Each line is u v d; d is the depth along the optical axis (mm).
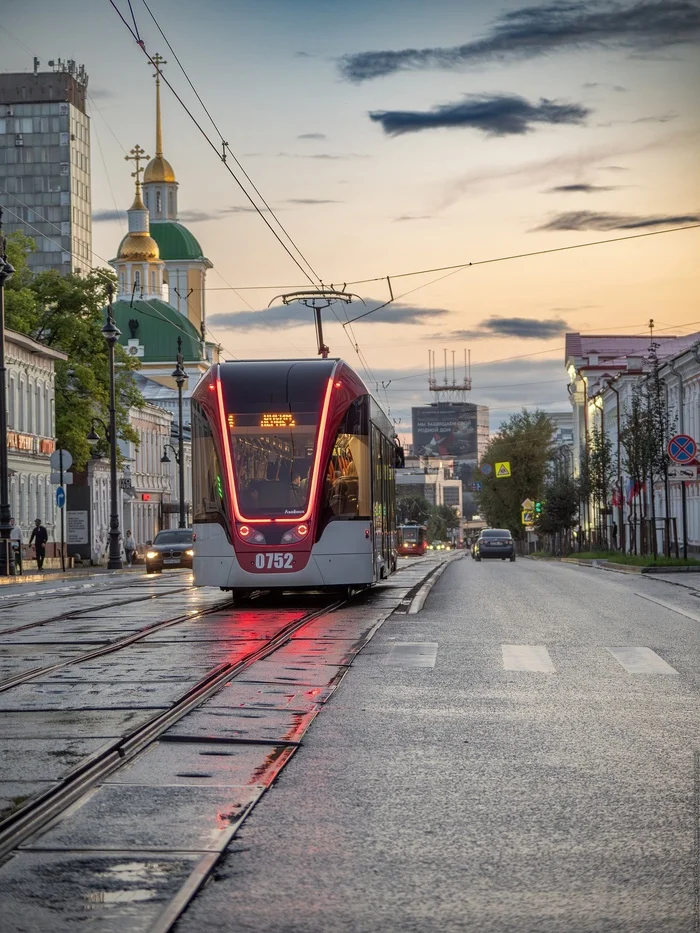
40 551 78250
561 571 65625
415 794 11531
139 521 130000
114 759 12992
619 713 15914
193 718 15500
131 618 31281
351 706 16422
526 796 11453
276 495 33406
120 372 102375
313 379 34500
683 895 8602
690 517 97000
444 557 137500
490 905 8391
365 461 34625
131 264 194875
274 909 8312
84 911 8195
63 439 99188
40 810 10781
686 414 95812
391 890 8703
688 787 11797
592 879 8953
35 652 23359
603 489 103938
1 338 61625
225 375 34719
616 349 162625
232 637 25438
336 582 33438
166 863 9273
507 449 164125
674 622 28797
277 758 13125
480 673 19625
